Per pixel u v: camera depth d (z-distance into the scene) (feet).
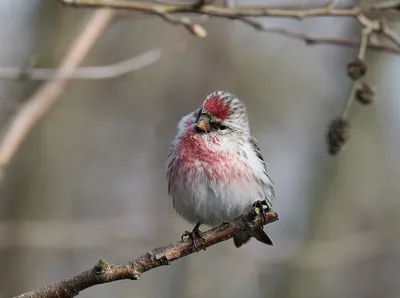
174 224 40.93
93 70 26.89
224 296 41.98
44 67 39.34
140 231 39.55
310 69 50.57
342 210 44.29
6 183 42.70
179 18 24.45
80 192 46.09
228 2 24.38
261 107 49.03
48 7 40.65
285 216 45.42
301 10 24.13
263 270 41.63
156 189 47.39
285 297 41.60
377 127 45.55
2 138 25.17
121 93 47.37
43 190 43.83
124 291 45.03
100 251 46.03
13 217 42.47
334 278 44.93
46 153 44.34
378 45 24.26
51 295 16.16
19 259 41.91
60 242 37.78
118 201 47.21
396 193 45.50
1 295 40.24
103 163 47.52
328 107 45.85
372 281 46.24
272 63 49.49
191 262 43.01
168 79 46.32
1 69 25.77
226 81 46.24
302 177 46.32
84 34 27.27
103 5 23.88
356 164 45.01
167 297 43.21
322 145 45.80
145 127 47.55
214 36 46.09
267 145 49.14
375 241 41.39
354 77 22.13
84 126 46.78
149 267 16.61
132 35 46.75
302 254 40.57
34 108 25.57
